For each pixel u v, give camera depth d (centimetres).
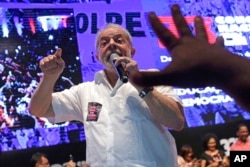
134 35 604
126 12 609
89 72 582
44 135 550
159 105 166
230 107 628
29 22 569
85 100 186
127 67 140
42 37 571
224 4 656
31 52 563
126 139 173
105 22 599
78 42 584
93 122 180
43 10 577
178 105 176
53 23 579
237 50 648
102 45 181
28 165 542
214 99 622
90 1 598
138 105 176
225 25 650
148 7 620
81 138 563
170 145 181
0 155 532
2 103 540
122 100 178
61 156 555
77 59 579
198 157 608
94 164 178
